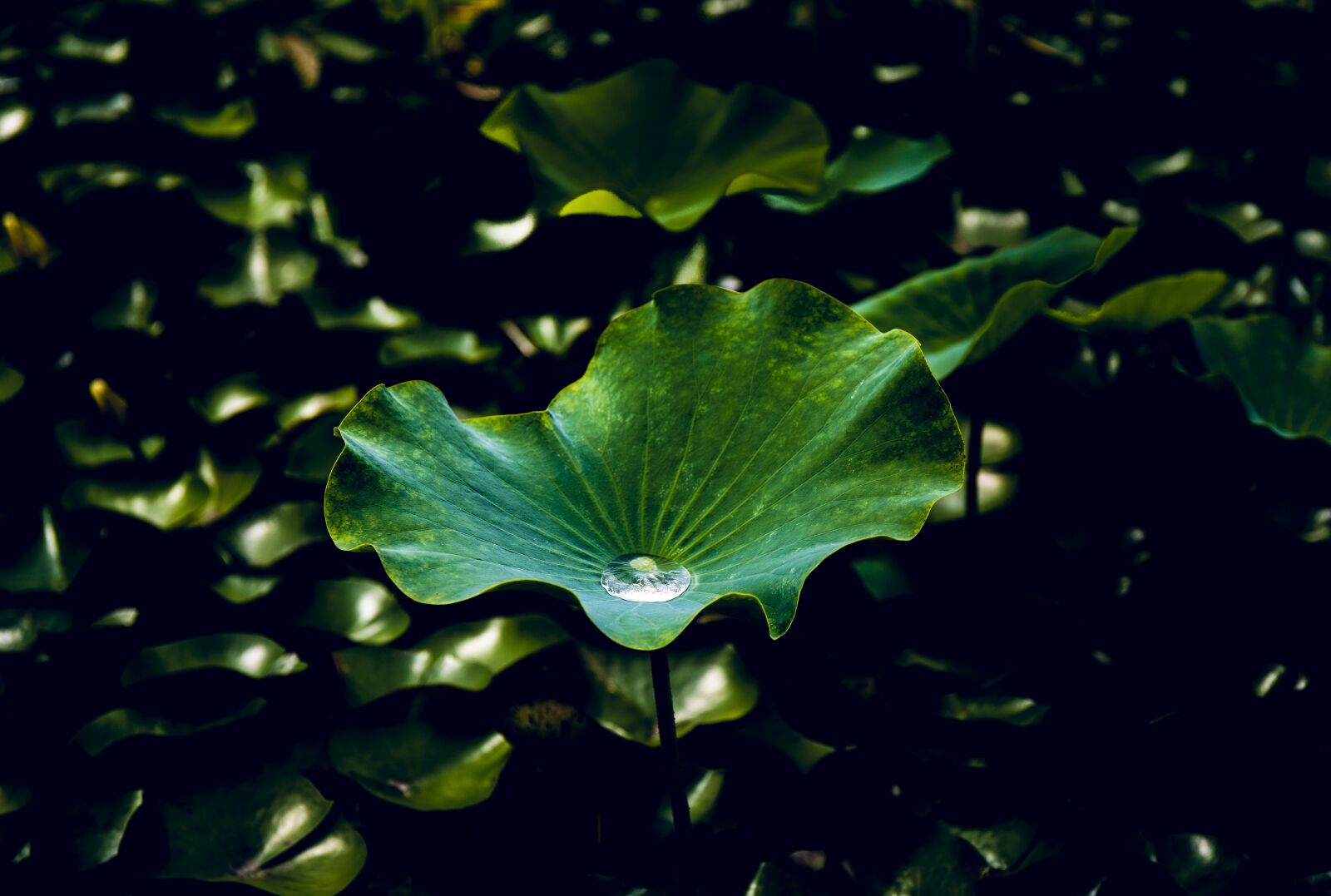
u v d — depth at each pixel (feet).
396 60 9.90
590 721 7.95
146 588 8.25
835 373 7.05
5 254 9.00
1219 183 9.19
